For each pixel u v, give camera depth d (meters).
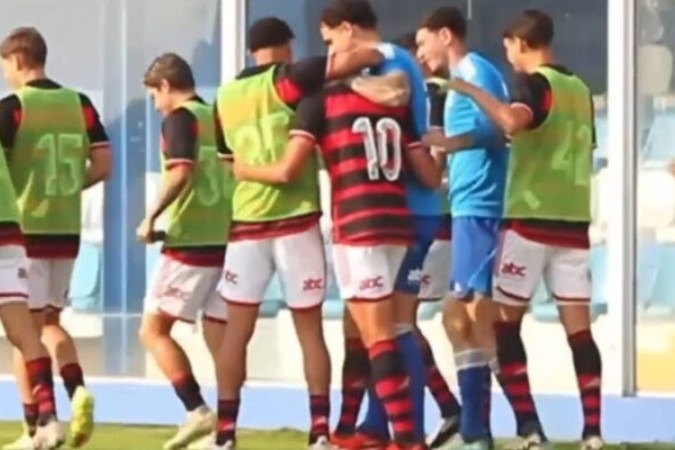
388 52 26.62
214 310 30.53
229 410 28.47
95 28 36.91
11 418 36.66
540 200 27.19
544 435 29.03
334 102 26.39
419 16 34.41
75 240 29.94
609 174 33.75
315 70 27.28
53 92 29.72
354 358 29.03
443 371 33.88
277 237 27.77
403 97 26.25
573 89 27.36
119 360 36.69
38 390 28.36
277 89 27.45
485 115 27.47
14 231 28.00
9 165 29.47
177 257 30.09
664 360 33.59
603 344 33.78
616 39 33.56
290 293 27.91
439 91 28.95
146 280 36.50
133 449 31.02
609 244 33.72
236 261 28.03
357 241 26.08
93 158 30.20
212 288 30.39
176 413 35.91
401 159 26.36
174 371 30.31
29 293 29.50
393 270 26.38
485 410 28.66
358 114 26.23
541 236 27.22
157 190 36.47
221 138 28.09
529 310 33.72
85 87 37.03
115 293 36.75
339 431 29.25
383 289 26.17
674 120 33.53
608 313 33.75
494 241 28.11
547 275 27.80
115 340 36.75
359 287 26.17
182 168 29.39
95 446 31.45
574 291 27.61
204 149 29.91
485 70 28.33
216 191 30.09
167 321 30.42
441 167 28.50
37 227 29.58
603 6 33.72
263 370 35.47
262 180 27.48
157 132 36.47
